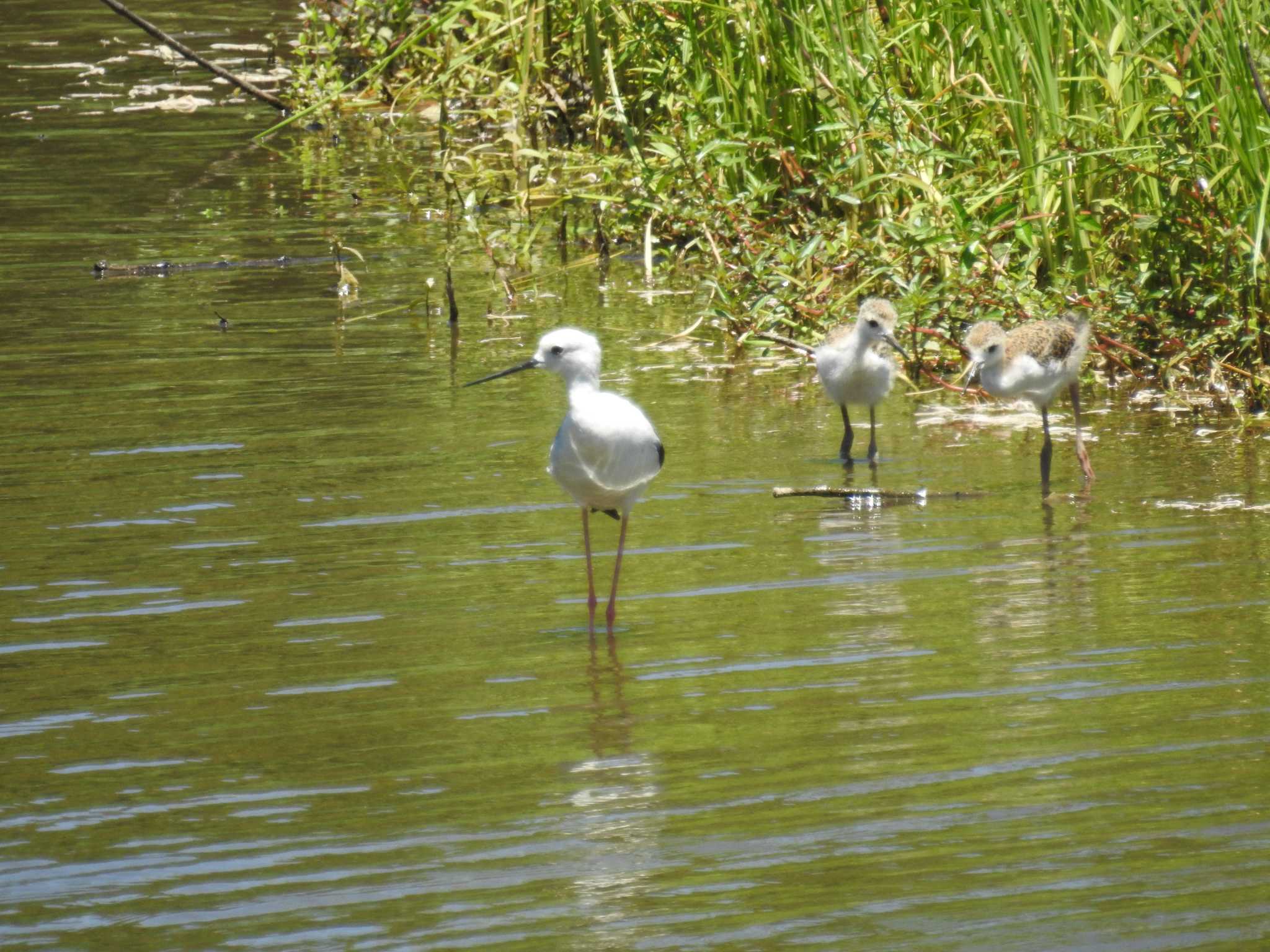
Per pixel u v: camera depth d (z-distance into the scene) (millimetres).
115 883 7469
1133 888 7180
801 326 17672
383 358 17469
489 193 25750
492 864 7547
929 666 9672
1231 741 8555
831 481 13453
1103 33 16938
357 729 9023
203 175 27625
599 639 10258
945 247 17438
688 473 13750
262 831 7914
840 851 7570
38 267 21672
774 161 21375
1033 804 7953
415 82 31719
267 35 39719
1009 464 13859
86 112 32875
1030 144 17109
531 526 12422
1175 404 15469
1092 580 11031
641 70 22891
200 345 17969
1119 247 17328
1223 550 11516
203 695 9508
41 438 14703
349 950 6883
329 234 23641
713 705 9219
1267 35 15875
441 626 10516
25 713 9297
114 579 11375
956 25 19500
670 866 7484
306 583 11273
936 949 6773
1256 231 14188
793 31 20219
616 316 19297
